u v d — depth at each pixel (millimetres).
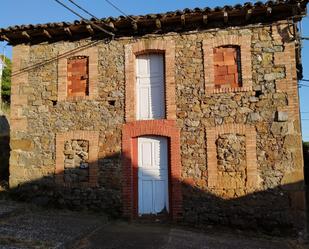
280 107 10273
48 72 11961
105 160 11195
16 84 12094
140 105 11367
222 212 10242
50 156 11609
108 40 11609
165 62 11117
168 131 10844
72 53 11812
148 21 10906
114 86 11398
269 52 10516
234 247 8484
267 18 10633
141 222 10688
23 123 11891
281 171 10070
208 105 10711
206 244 8594
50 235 8312
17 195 11633
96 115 11414
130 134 11109
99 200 11109
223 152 10453
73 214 10758
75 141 11492
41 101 11867
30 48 12188
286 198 9945
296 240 9562
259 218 10008
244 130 10406
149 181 11062
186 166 10633
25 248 7250
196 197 10469
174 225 10414
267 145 10227
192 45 11031
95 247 8000
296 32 10430
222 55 10875
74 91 11758
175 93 10938
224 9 10188
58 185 11414
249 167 10234
